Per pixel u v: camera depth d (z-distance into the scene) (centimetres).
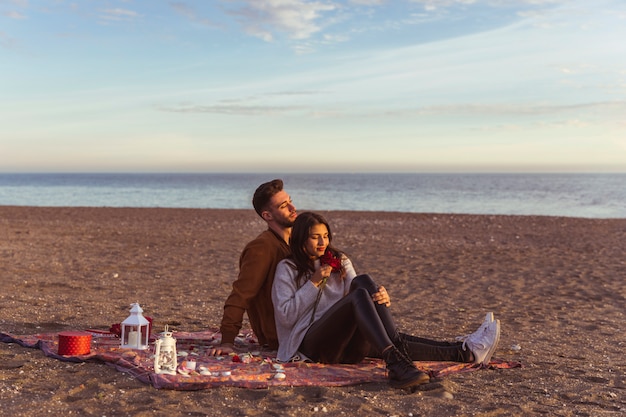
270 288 462
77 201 4844
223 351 461
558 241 1702
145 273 1019
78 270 1016
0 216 2372
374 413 358
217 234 1755
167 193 6600
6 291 787
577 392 417
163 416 342
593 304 822
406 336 463
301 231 443
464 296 873
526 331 648
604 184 11331
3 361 440
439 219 2530
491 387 421
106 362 437
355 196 5909
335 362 446
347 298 417
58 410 347
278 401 371
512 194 6469
